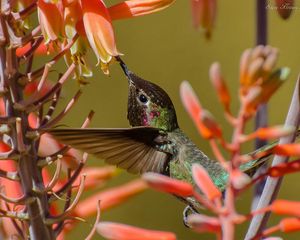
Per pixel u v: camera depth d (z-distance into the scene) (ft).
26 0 5.09
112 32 5.09
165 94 5.45
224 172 5.42
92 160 6.48
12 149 5.11
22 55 5.12
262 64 4.89
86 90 7.07
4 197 5.12
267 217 5.07
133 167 5.35
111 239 4.96
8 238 5.17
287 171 4.95
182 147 5.43
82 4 5.08
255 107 4.91
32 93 5.21
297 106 5.03
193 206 5.38
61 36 5.05
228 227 4.90
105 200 5.20
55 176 5.12
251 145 7.12
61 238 5.19
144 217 6.89
